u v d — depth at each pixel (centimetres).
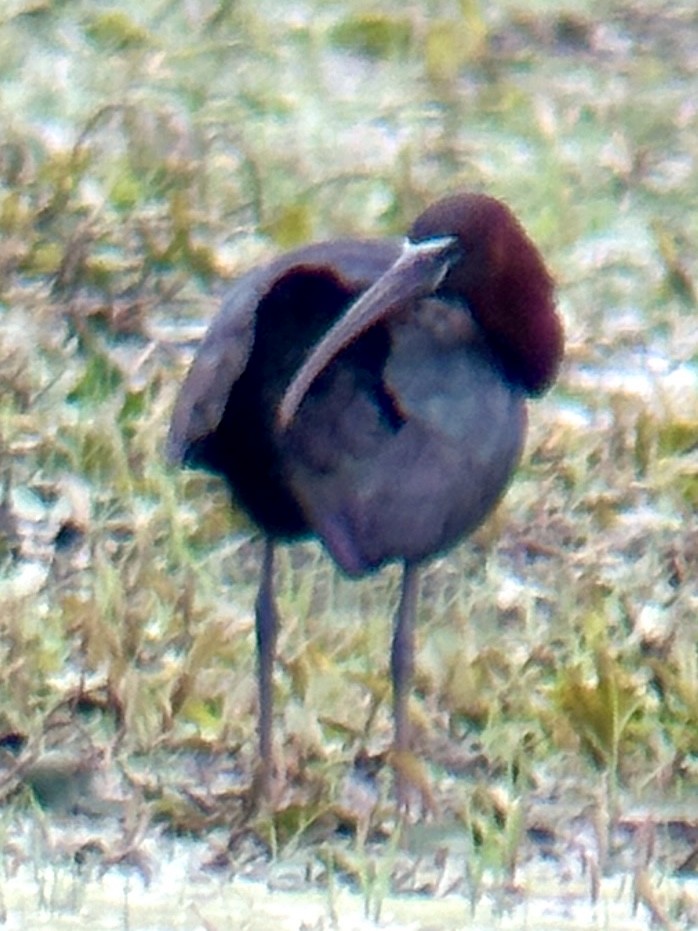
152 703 1271
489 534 1448
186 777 1246
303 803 1205
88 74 2119
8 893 1133
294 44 2231
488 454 1266
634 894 1137
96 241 1772
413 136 2058
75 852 1167
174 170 1884
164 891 1144
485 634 1377
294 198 1888
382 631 1359
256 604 1277
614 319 1777
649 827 1188
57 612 1356
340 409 1232
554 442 1541
